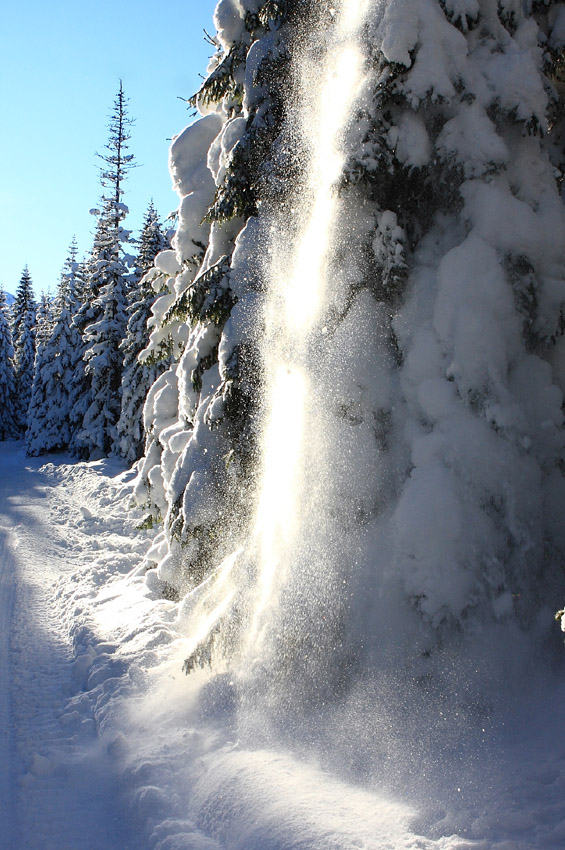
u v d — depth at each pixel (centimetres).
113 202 3794
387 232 562
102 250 3678
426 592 500
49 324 4712
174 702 586
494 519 507
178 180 929
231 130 739
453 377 520
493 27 564
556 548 528
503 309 517
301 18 678
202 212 896
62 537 1602
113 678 646
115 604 931
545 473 530
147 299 2792
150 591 917
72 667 713
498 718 465
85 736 569
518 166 552
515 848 324
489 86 543
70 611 948
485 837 342
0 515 1920
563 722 441
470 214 540
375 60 554
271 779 422
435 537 501
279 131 691
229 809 404
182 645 707
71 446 3800
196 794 438
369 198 572
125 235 3612
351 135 552
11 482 2886
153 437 1125
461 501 505
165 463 948
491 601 498
